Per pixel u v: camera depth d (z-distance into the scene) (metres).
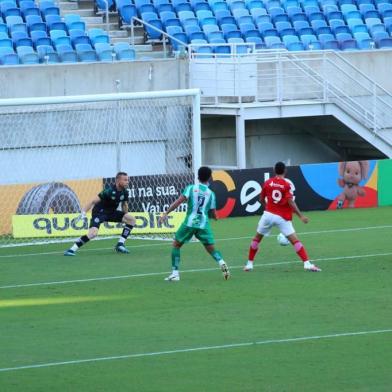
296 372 29.53
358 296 41.16
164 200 67.12
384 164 76.69
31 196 65.00
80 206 66.62
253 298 41.09
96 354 32.03
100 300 41.41
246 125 84.69
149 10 90.94
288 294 41.84
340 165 75.12
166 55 86.75
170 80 80.38
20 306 40.44
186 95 60.50
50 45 82.50
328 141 87.06
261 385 28.16
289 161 84.88
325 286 43.59
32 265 51.31
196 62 80.56
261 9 94.12
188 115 75.62
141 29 90.31
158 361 31.02
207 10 92.88
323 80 80.50
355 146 85.50
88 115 71.81
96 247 57.78
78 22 85.94
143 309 39.31
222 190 71.31
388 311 38.16
